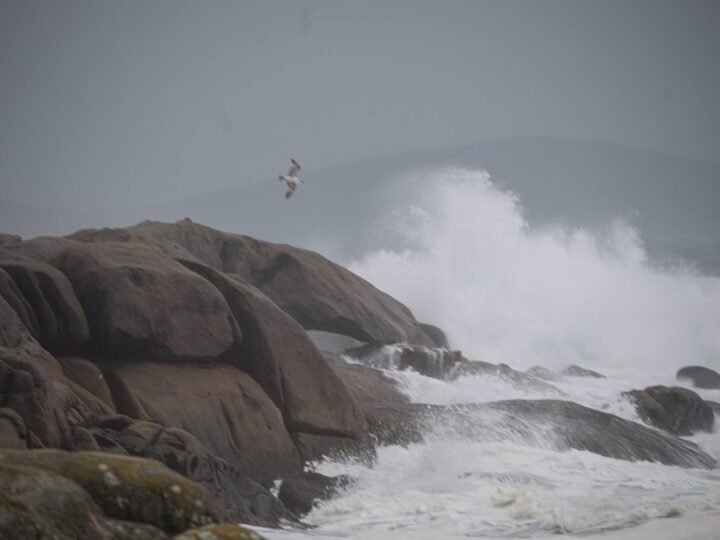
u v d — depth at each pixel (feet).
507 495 196.75
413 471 220.84
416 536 168.55
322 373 235.40
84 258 222.89
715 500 189.67
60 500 84.17
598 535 162.50
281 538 163.73
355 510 193.16
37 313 211.82
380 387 278.87
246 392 223.10
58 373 199.31
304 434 228.84
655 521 170.71
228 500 183.42
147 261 229.04
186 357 222.89
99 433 182.09
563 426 249.34
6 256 219.20
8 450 92.07
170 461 181.57
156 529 88.94
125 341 216.54
